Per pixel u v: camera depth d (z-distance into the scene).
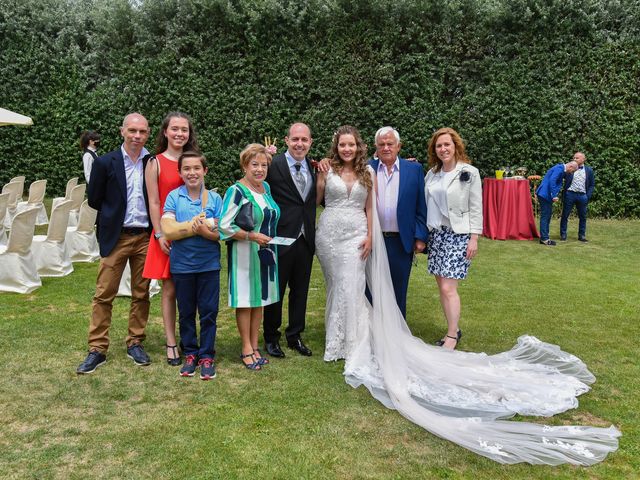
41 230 8.43
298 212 3.83
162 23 11.38
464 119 10.91
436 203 4.01
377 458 2.56
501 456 2.57
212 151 11.34
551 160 10.82
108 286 3.59
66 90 11.86
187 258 3.43
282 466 2.47
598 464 2.53
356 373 3.51
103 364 3.66
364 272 3.94
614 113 10.67
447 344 4.07
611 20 10.70
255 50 11.11
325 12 10.85
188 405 3.08
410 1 10.70
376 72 10.95
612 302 5.33
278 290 3.76
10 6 11.83
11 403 3.07
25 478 2.35
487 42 10.91
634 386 3.42
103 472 2.41
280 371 3.62
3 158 12.11
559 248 8.20
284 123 11.21
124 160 3.56
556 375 3.52
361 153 3.87
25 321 4.52
